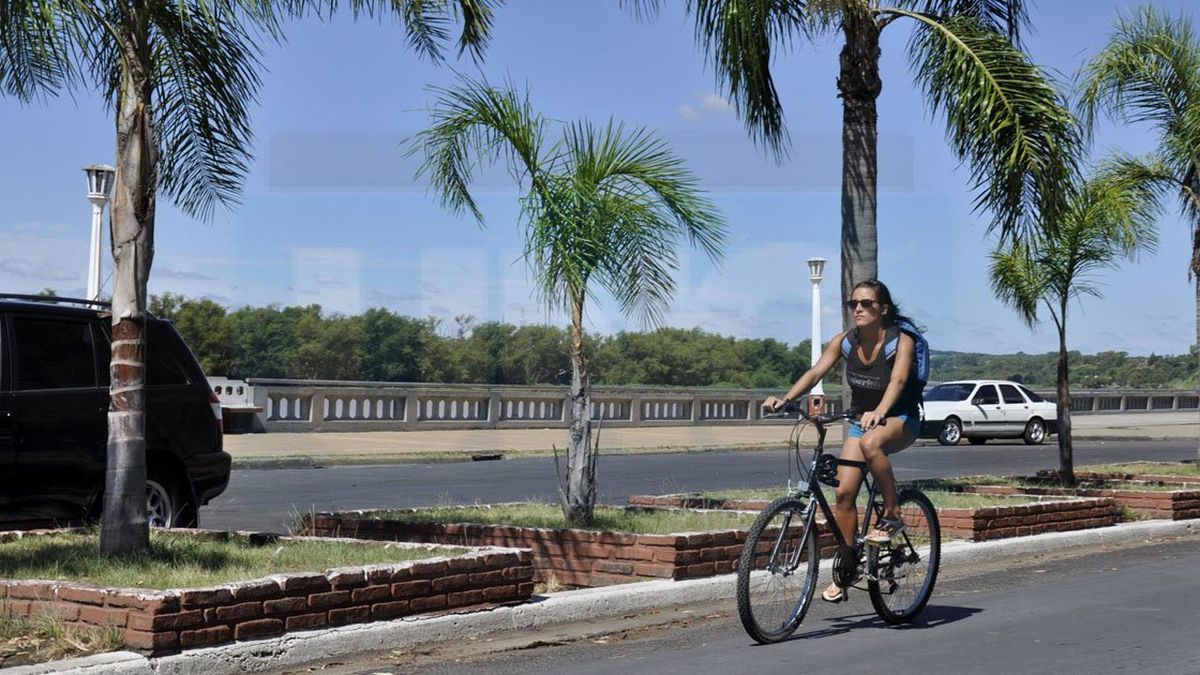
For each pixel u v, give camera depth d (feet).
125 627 20.63
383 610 23.52
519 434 99.04
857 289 24.04
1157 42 58.85
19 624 21.43
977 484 53.26
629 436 104.06
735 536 30.48
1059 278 51.65
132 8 26.03
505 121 33.94
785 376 125.80
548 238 33.73
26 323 32.76
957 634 24.75
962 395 108.27
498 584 25.59
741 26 40.98
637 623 26.35
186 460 34.96
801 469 25.04
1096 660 22.20
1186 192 60.75
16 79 31.07
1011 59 42.11
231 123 33.60
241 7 29.73
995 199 43.11
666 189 34.06
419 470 70.85
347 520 34.96
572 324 34.09
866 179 43.55
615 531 30.81
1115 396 167.02
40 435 32.32
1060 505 39.83
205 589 21.01
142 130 25.93
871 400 24.41
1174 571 33.73
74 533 30.68
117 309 26.21
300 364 88.43
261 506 49.80
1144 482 53.67
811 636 24.73
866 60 43.65
